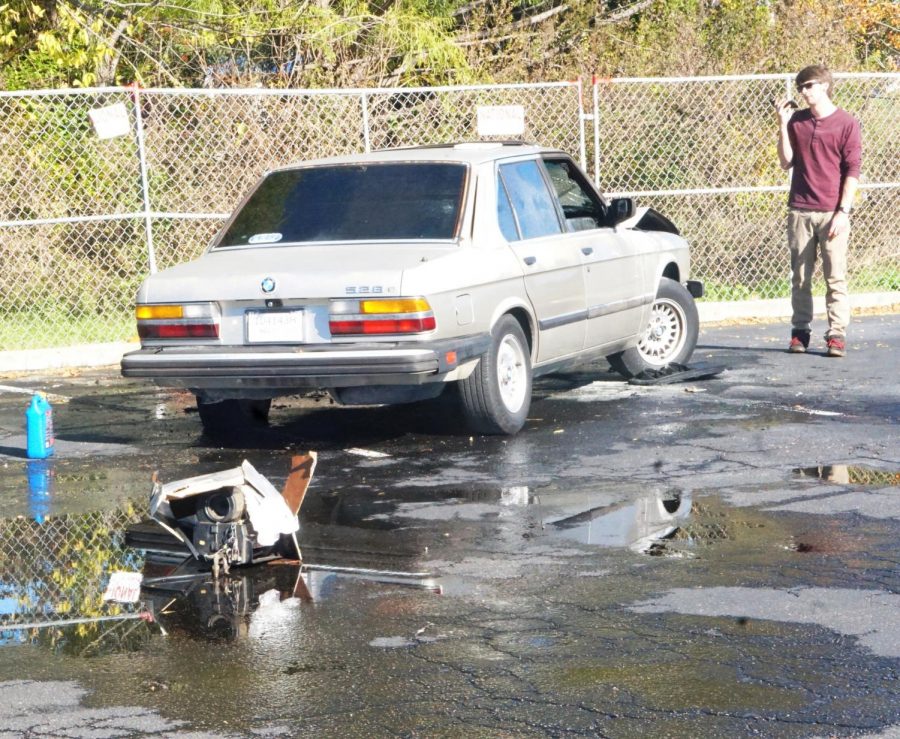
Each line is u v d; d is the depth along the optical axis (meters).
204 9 23.02
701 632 6.44
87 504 9.52
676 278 15.28
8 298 19.09
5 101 18.97
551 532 8.41
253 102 19.38
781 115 15.73
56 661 6.25
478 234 11.37
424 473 10.27
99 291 19.47
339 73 23.80
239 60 24.12
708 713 5.45
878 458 10.37
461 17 28.23
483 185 11.68
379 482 10.00
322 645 6.39
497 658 6.15
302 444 11.59
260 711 5.58
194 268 11.24
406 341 10.44
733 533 8.28
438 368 10.39
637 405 13.04
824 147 15.50
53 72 22.55
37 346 17.94
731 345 17.22
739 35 25.19
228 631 6.64
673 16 25.73
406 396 10.80
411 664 6.11
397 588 7.31
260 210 12.00
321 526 8.75
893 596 6.95
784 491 9.36
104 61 22.84
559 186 13.15
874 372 14.59
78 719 5.53
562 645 6.31
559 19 27.70
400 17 24.23
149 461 11.00
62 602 7.22
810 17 25.11
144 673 6.06
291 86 23.36
